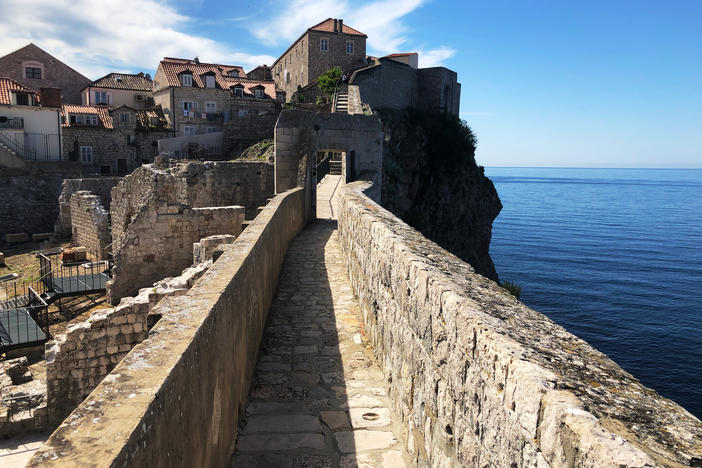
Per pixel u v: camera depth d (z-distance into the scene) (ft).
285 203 39.50
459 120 161.68
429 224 137.08
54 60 180.45
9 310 51.24
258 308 21.11
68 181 100.42
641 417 5.84
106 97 173.37
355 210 28.86
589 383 6.69
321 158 103.35
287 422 15.92
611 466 4.91
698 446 5.22
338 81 150.00
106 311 32.68
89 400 6.74
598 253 261.24
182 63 175.94
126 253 52.95
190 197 71.05
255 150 130.11
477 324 8.80
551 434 6.08
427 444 11.97
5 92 126.62
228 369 13.17
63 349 31.73
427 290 12.12
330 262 37.55
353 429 15.58
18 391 32.53
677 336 138.51
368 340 22.75
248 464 13.64
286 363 20.38
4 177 110.22
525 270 218.79
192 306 11.21
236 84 171.12
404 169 131.23
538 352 7.62
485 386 8.30
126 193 69.26
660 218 424.46
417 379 13.14
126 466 5.69
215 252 20.48
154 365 7.89
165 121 164.76
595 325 147.54
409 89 164.86
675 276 211.61
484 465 8.29
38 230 113.09
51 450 5.55
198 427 9.43
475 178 153.58
